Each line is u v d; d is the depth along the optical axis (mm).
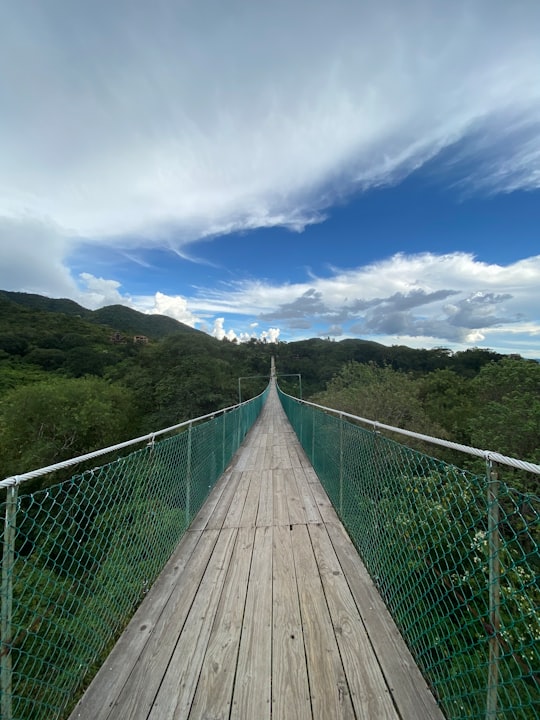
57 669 1245
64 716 1220
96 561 1551
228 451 5270
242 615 1722
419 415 11922
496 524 964
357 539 2385
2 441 13492
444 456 6676
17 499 1054
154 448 2154
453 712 1135
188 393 22391
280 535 2631
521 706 922
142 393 22672
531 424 8055
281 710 1204
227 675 1358
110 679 1356
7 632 996
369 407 12211
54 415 14297
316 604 1789
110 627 1586
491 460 964
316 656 1442
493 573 971
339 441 2990
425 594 1374
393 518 1761
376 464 2025
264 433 9016
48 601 1275
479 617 1069
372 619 1667
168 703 1245
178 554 2373
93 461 9805
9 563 1006
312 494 3617
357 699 1236
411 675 1337
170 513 2408
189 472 2852
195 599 1865
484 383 12516
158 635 1597
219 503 3408
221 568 2176
